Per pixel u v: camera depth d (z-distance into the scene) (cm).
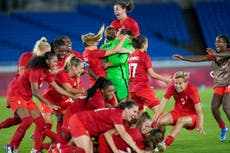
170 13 8769
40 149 2567
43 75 2525
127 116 2303
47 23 8319
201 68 6397
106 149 2361
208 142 3002
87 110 2444
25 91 2580
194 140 3055
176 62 6712
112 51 2962
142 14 8731
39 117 2573
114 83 3045
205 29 8550
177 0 8950
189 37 8512
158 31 8550
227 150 2797
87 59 2970
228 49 2898
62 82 2694
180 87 2678
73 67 2705
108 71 3050
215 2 8881
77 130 2330
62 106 2769
